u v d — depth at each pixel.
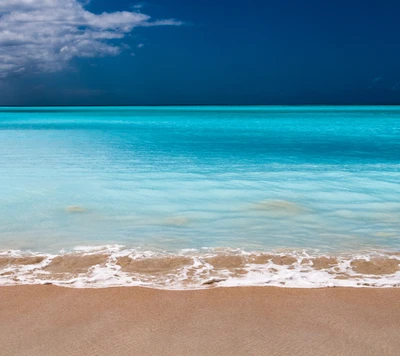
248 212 7.10
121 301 3.88
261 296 4.00
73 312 3.67
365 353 3.04
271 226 6.34
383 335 3.29
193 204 7.61
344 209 7.26
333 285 4.25
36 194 8.33
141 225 6.38
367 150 16.56
